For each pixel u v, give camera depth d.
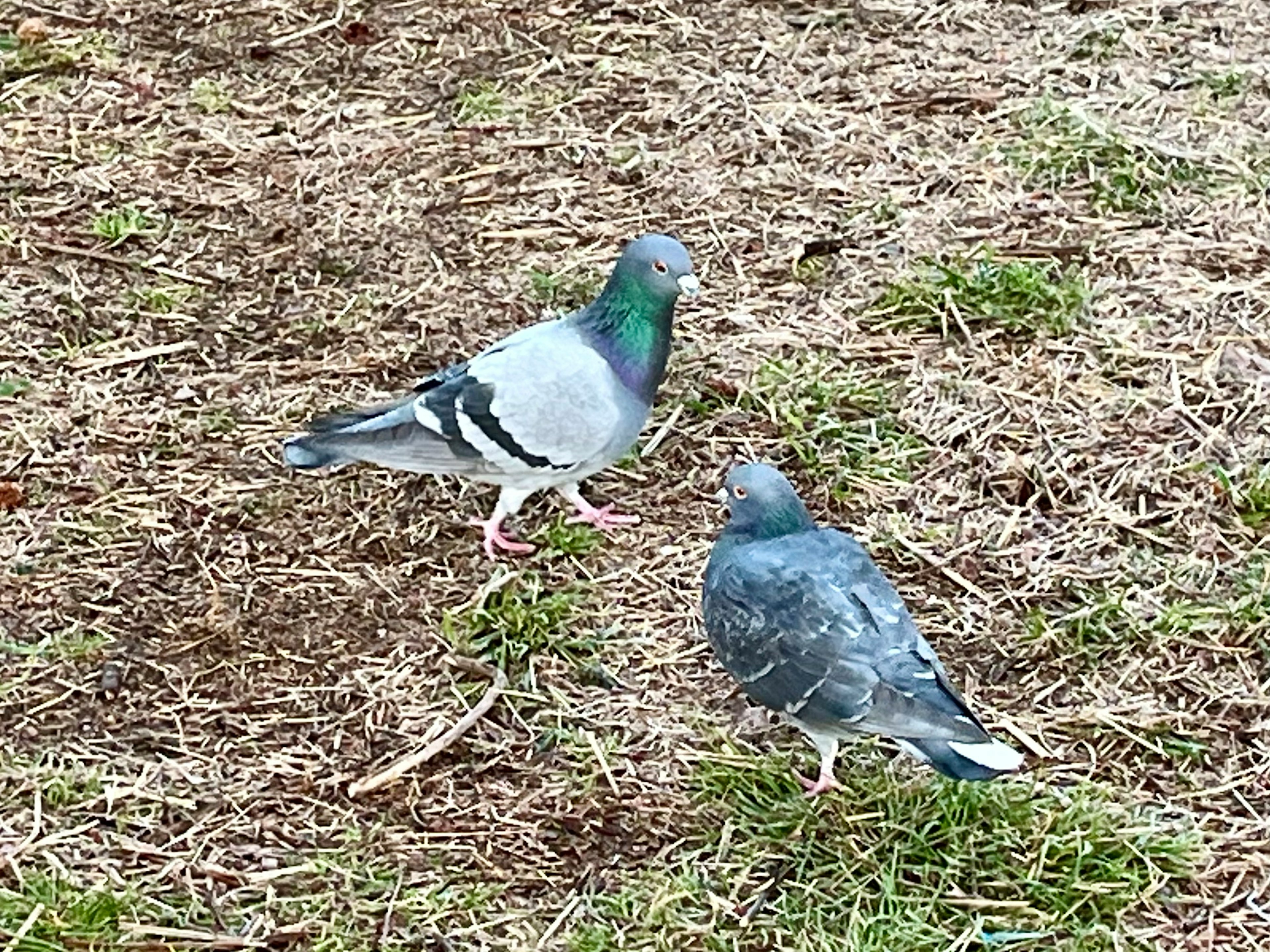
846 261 2.58
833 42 2.96
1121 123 2.79
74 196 2.67
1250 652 2.12
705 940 1.91
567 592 2.19
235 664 2.11
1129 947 1.90
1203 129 2.78
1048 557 2.22
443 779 2.02
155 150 2.75
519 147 2.77
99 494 2.27
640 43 2.96
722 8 3.03
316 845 1.97
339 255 2.59
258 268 2.57
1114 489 2.29
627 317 2.20
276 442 2.34
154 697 2.08
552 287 2.54
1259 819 1.98
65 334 2.47
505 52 2.95
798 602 1.94
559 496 2.30
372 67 2.92
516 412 2.17
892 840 1.97
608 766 2.03
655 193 2.69
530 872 1.95
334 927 1.91
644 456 2.34
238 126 2.80
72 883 1.92
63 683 2.09
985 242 2.61
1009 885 1.94
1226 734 2.05
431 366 2.44
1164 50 2.93
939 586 2.20
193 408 2.38
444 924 1.91
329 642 2.14
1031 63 2.91
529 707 2.08
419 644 2.14
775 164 2.74
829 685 1.92
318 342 2.47
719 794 2.01
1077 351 2.46
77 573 2.19
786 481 2.02
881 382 2.42
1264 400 2.38
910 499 2.29
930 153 2.75
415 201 2.68
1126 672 2.11
